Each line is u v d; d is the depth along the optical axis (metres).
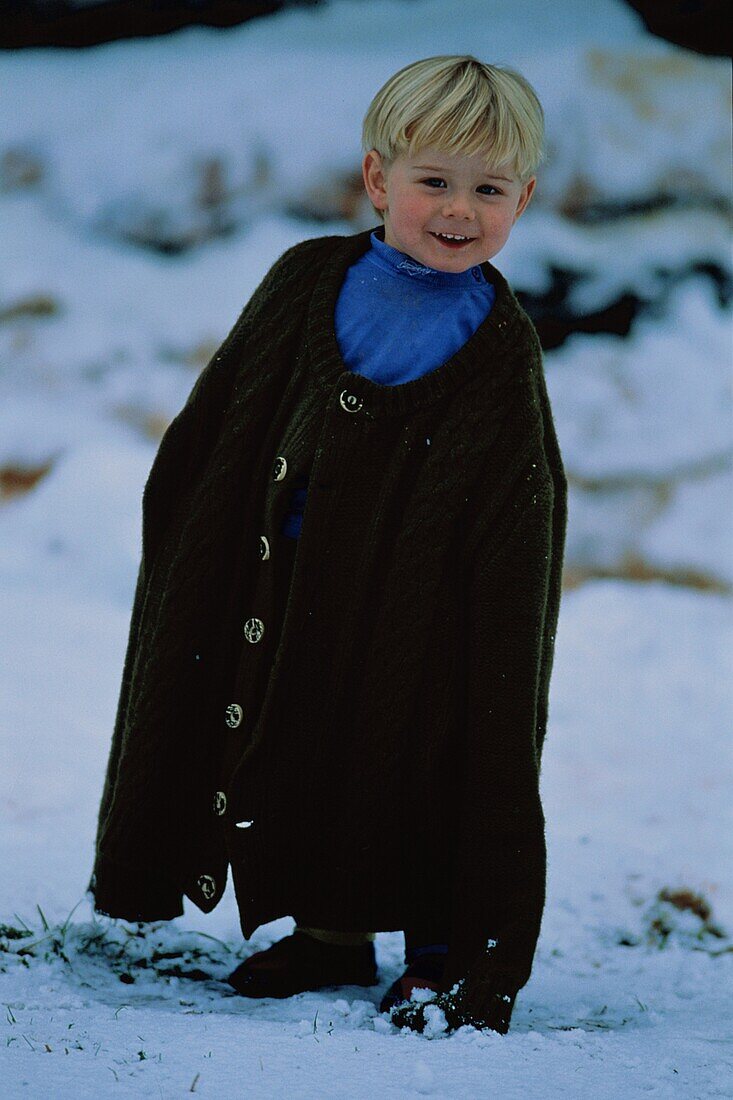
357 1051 3.06
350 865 3.52
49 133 12.27
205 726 3.73
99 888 3.80
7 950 3.93
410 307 3.61
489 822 3.42
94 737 6.75
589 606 9.74
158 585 3.81
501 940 3.35
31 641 8.09
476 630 3.47
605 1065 3.07
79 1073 2.86
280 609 3.60
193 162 11.87
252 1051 3.04
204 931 4.43
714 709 8.17
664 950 4.76
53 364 11.19
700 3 11.95
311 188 11.72
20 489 10.60
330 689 3.51
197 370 11.22
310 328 3.65
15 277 11.54
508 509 3.49
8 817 5.53
